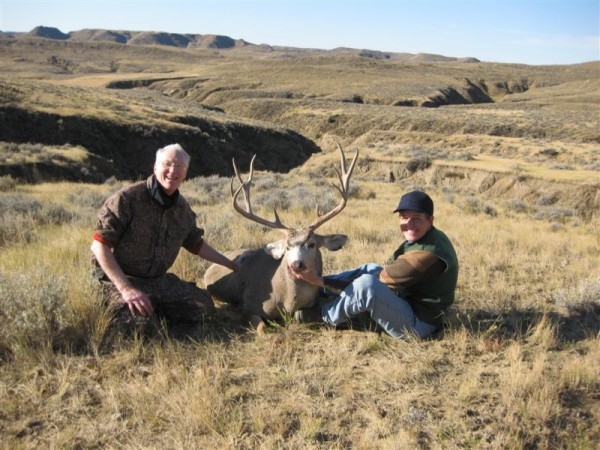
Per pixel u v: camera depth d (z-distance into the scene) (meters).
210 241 10.15
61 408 4.46
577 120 79.88
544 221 18.75
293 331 6.07
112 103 66.81
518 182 30.23
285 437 4.16
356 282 5.83
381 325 5.91
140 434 4.15
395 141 68.44
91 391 4.72
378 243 11.28
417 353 5.54
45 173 34.09
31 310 5.45
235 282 6.80
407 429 4.23
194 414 4.28
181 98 161.38
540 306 7.12
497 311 6.92
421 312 5.95
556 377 5.02
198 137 58.75
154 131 55.38
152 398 4.58
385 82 176.75
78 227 12.13
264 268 6.46
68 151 40.28
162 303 6.10
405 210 5.74
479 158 41.06
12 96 55.66
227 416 4.34
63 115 51.47
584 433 4.25
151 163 53.19
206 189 25.12
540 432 4.23
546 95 188.12
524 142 57.25
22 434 4.14
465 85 189.50
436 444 4.07
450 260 5.77
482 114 92.75
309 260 5.93
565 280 8.54
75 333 5.59
